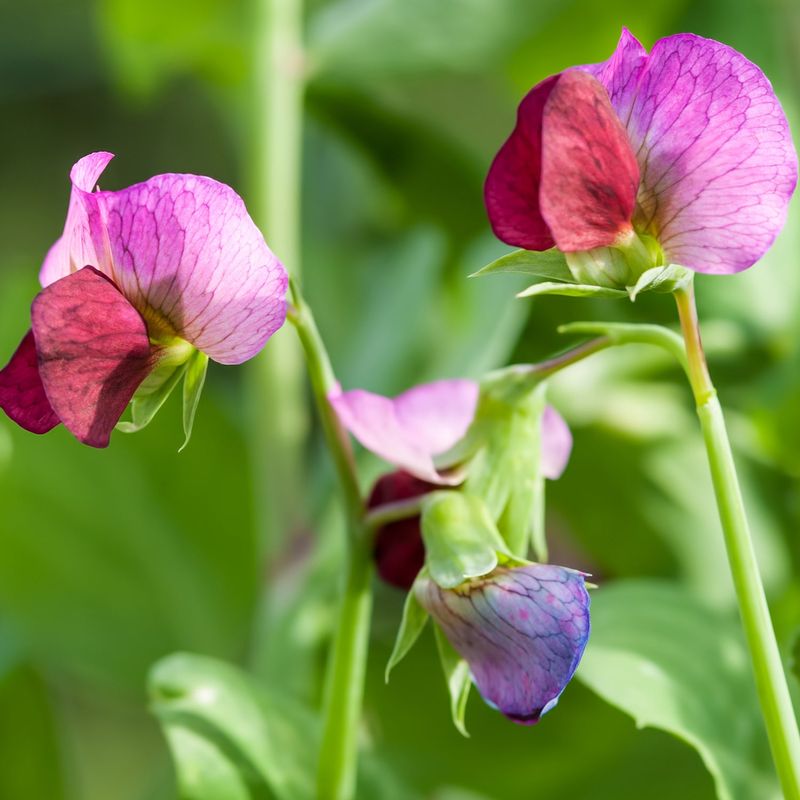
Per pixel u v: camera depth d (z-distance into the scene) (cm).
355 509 51
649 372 61
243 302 47
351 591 51
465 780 59
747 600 48
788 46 77
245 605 63
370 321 70
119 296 47
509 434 50
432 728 59
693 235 47
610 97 47
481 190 70
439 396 50
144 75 79
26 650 62
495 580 48
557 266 48
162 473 63
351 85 68
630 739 58
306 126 78
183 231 47
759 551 61
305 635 58
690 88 47
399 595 61
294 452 60
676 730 51
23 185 144
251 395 61
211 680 52
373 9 68
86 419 47
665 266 47
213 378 91
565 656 48
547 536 66
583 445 61
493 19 68
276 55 65
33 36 124
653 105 47
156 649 64
